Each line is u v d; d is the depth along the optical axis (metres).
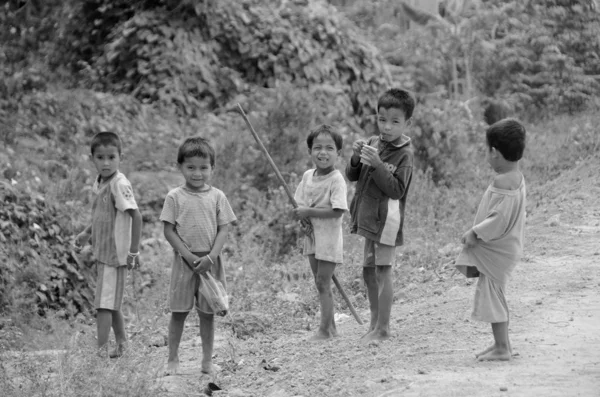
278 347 9.55
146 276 14.48
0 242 13.30
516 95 28.69
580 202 16.70
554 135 25.50
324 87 21.83
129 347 8.15
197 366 8.93
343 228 16.09
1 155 16.28
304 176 9.71
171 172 18.19
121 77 21.59
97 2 22.53
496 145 7.50
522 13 30.77
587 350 7.87
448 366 7.62
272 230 16.41
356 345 8.85
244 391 7.86
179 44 21.48
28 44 23.08
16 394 7.48
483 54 29.20
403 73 27.30
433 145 21.77
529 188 19.70
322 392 7.37
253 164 18.33
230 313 11.06
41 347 11.67
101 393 7.23
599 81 30.78
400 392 6.93
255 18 22.56
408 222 16.64
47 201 14.84
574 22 31.28
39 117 18.78
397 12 31.19
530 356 7.77
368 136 22.70
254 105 20.64
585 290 10.49
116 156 9.34
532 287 10.81
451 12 30.20
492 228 7.43
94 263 14.57
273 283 13.23
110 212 9.26
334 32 22.98
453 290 11.34
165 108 20.36
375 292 9.16
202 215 8.38
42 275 13.38
